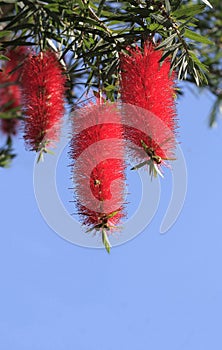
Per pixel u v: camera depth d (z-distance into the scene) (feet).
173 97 4.09
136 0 4.27
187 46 4.15
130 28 4.28
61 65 4.29
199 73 4.23
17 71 4.34
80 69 4.28
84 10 4.28
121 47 4.24
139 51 4.10
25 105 4.08
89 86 4.23
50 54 4.19
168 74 4.05
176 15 4.17
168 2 4.14
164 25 4.15
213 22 5.38
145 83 4.00
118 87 4.19
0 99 4.35
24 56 4.29
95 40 4.39
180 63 4.16
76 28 4.28
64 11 4.26
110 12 4.33
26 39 4.35
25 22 4.27
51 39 4.35
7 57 4.31
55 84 4.11
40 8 4.25
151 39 4.19
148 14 4.21
